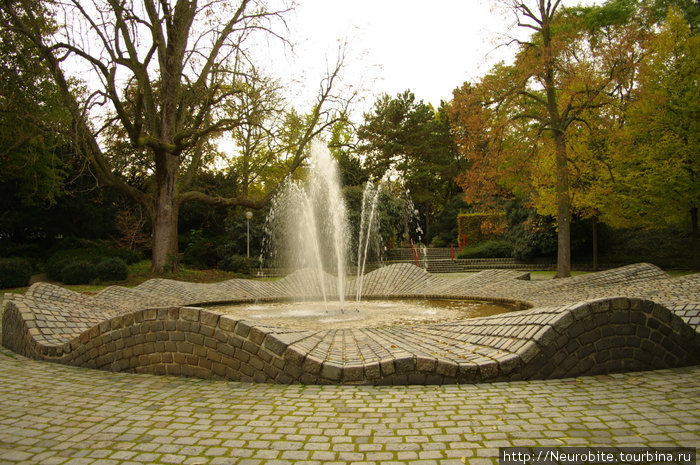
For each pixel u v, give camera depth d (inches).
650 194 577.9
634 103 573.9
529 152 615.5
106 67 560.1
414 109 1488.7
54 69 540.1
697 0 884.0
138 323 181.0
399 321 283.3
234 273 842.8
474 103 623.8
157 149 621.0
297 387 153.6
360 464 95.3
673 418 115.1
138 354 179.8
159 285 429.4
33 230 931.3
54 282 692.7
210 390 153.1
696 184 545.6
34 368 189.5
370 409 129.6
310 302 417.7
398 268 504.7
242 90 616.7
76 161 719.7
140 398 145.6
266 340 161.3
